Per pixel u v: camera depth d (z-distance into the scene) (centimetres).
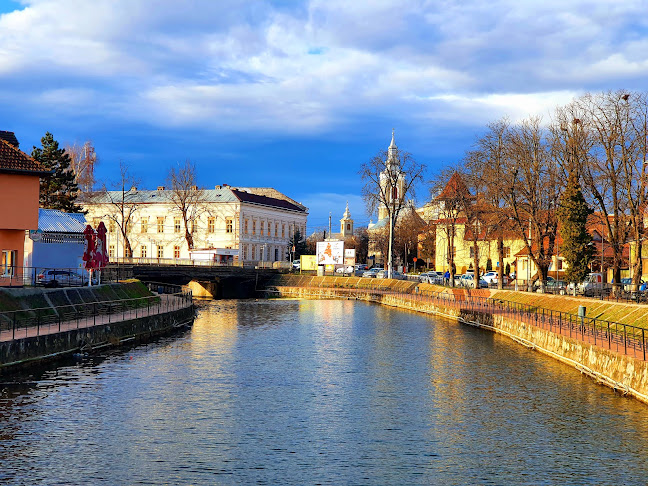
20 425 3002
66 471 2455
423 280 12094
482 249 13650
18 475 2406
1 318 4509
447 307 8012
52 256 7562
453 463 2589
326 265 13588
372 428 3052
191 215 13712
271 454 2678
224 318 7981
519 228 8269
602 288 7131
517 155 7900
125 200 15100
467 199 9506
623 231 6900
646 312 4750
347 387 3894
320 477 2433
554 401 3522
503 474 2475
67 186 9862
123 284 7325
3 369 3922
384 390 3816
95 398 3512
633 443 2819
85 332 4784
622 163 6588
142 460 2584
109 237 15100
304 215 17925
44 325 4862
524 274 12000
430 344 5659
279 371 4369
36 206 5850
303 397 3631
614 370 3766
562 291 7494
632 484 2380
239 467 2523
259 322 7525
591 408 3369
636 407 3378
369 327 7019
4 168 5603
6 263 5903
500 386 3900
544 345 5053
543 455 2681
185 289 10875
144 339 5772
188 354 5000
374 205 11306
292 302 10925
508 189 7925
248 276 12562
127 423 3075
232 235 14525
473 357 4941
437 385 3947
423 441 2862
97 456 2622
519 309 6888
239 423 3111
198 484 2350
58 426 3002
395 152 11700
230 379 4084
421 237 16762
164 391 3716
